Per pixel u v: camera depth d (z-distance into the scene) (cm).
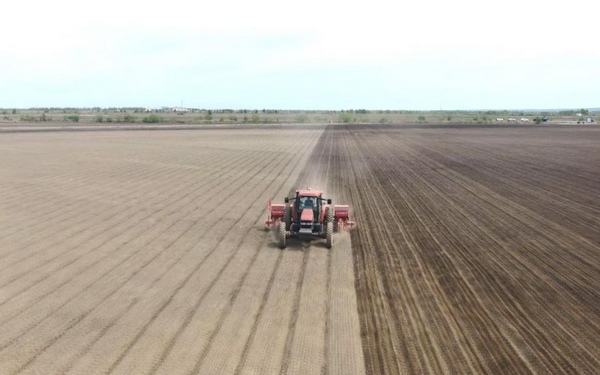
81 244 1512
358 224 1806
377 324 995
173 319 1003
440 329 974
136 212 1958
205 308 1059
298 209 1570
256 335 940
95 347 883
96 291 1145
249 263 1362
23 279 1212
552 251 1484
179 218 1877
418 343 918
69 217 1848
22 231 1639
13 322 979
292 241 1586
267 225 1753
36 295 1115
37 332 938
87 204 2078
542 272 1298
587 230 1736
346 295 1141
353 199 2288
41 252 1426
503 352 884
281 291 1160
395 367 833
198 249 1484
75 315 1015
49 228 1686
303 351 884
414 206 2138
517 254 1453
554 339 934
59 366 818
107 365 823
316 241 1588
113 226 1733
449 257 1423
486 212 2023
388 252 1470
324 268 1325
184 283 1204
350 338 936
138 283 1198
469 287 1191
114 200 2173
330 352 882
